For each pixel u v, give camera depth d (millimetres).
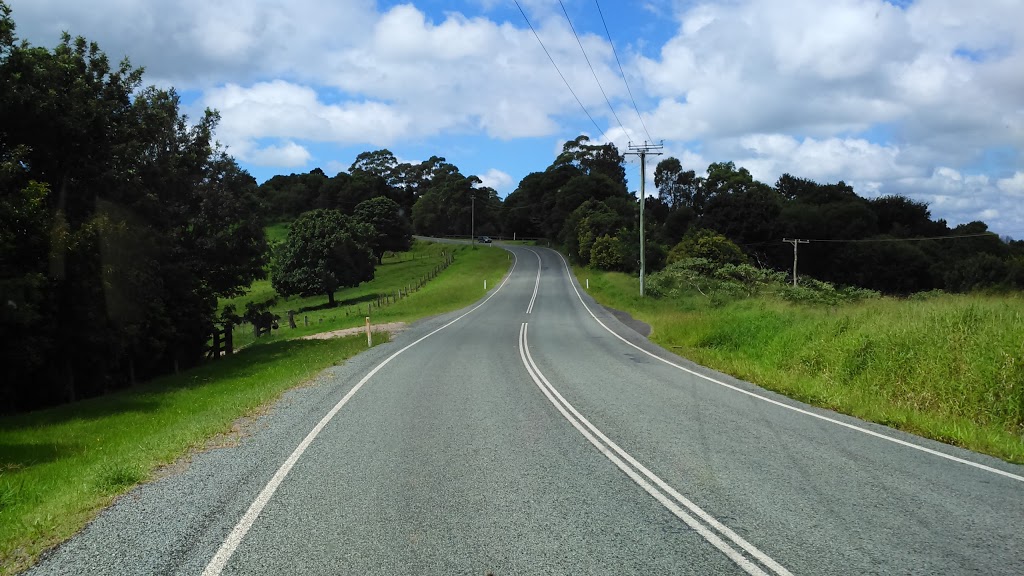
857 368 12984
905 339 12945
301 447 7457
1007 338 11211
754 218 75188
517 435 8133
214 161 25203
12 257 14422
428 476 6277
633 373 14414
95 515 5207
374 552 4430
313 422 8914
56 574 4141
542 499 5590
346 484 6000
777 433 8359
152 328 20047
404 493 5734
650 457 7070
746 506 5430
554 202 119688
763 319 19594
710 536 4746
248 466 6656
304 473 6367
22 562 4332
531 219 130625
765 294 37156
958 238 80000
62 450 8828
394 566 4207
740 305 25578
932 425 8773
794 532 4832
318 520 5047
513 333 25734
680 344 21312
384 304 51219
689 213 87875
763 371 14242
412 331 26875
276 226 118438
